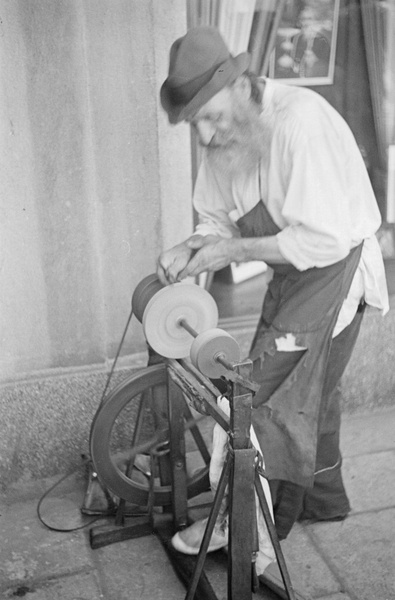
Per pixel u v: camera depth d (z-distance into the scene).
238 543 1.80
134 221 2.75
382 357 3.21
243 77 1.94
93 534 2.43
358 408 3.26
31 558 2.38
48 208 2.61
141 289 2.27
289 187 1.92
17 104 2.47
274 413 2.07
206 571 2.28
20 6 2.38
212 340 1.82
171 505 2.46
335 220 1.92
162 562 2.35
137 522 2.54
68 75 2.49
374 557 2.34
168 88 1.90
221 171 2.10
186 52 1.86
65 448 2.84
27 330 2.73
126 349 2.89
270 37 2.94
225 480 1.80
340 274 2.04
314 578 2.25
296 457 2.09
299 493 2.25
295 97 1.97
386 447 3.00
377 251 2.19
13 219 2.58
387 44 3.09
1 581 2.27
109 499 2.59
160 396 2.40
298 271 2.08
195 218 2.95
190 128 2.77
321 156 1.91
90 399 2.82
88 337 2.80
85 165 2.61
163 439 2.42
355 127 3.21
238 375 1.68
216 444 1.97
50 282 2.70
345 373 3.18
